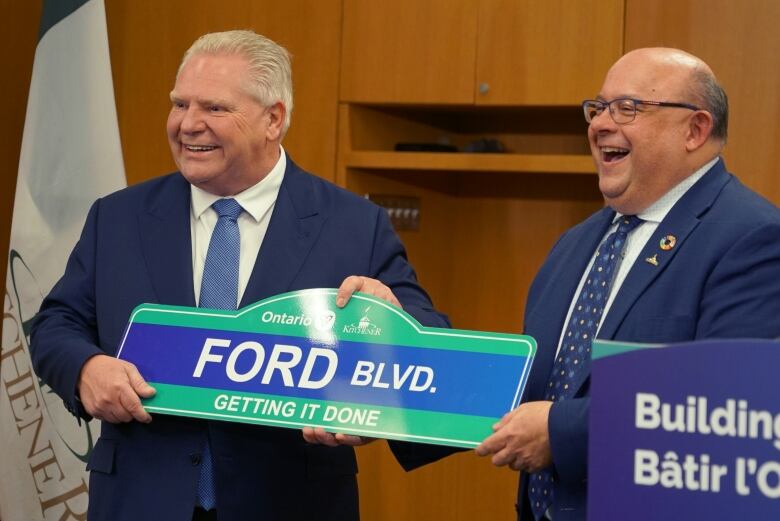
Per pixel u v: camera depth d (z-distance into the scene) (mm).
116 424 2047
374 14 3793
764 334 1722
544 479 1913
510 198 4184
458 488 4133
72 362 1979
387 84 3785
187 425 2000
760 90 3359
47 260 3410
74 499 3387
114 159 3420
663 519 1280
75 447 3383
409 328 1874
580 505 1796
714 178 1934
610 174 1951
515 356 1806
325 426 1829
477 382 1801
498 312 4207
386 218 2281
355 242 2182
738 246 1790
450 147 3941
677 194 1936
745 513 1251
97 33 3441
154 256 2123
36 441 3410
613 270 1943
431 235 4199
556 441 1683
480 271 4234
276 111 2168
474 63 3695
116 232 2182
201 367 1936
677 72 1925
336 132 3850
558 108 3725
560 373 1930
